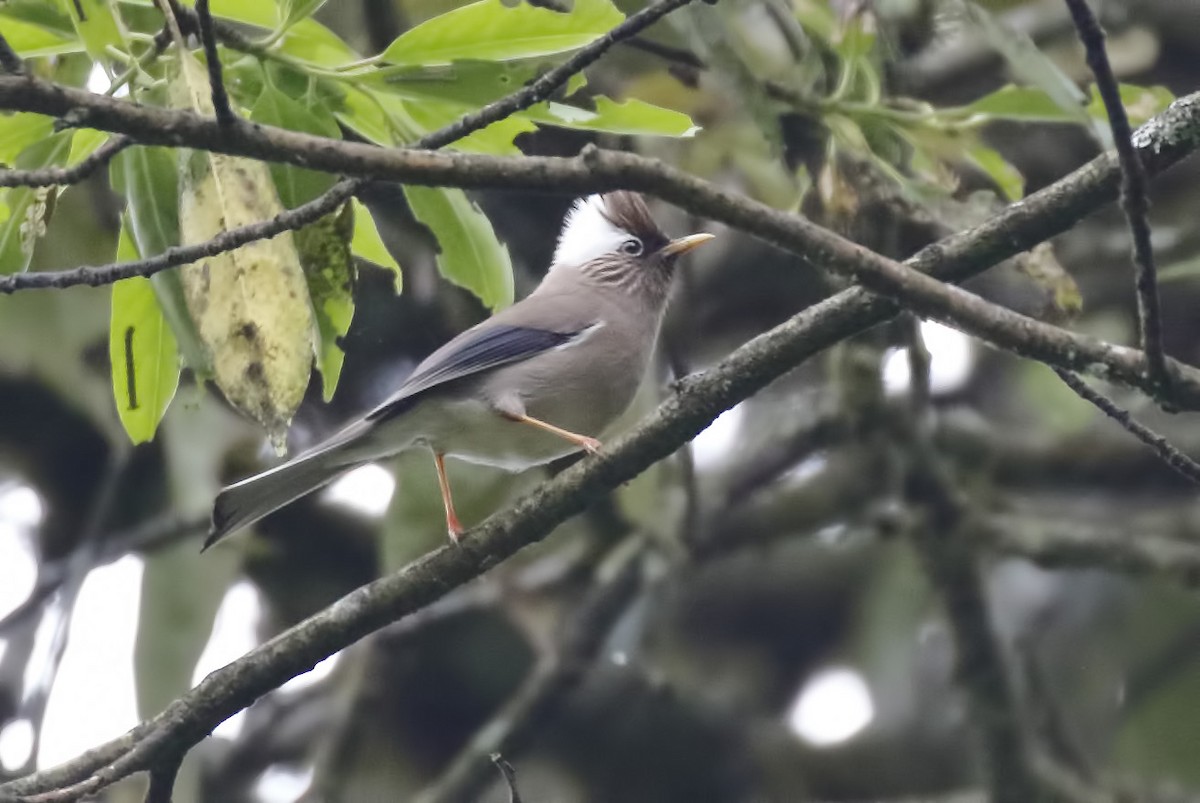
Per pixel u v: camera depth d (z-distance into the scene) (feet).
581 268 34.99
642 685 48.21
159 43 23.62
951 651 39.29
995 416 51.01
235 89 24.61
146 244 24.73
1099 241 45.44
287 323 22.98
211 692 26.14
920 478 39.19
